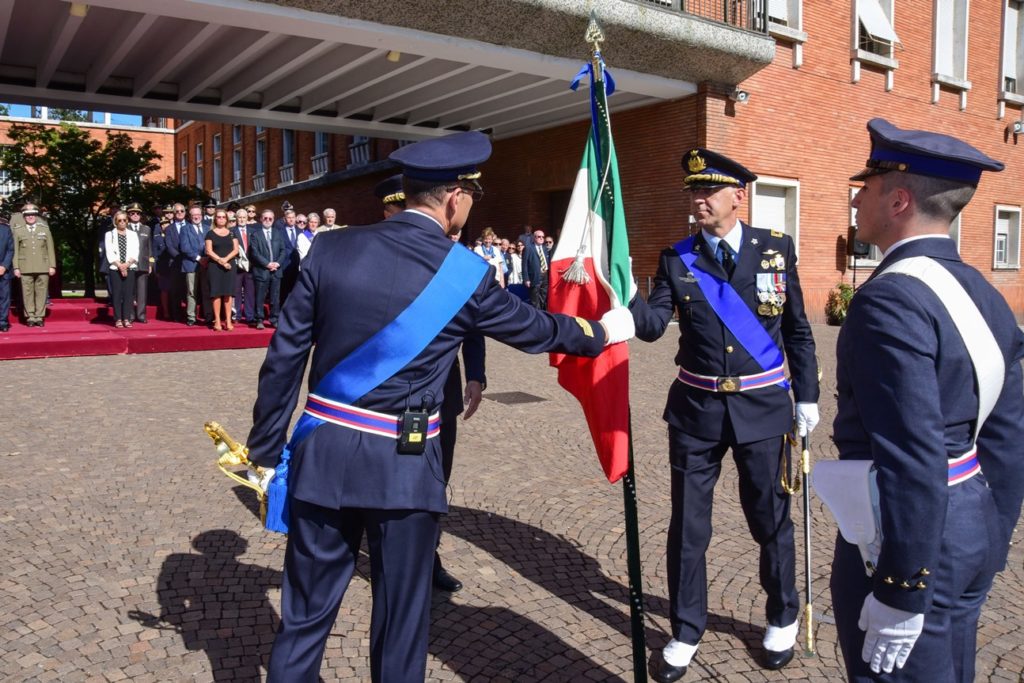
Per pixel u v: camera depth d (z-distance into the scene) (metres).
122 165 20.08
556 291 2.87
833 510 1.89
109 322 12.79
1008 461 1.91
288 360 2.24
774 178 16.16
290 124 17.77
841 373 1.98
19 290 12.68
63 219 19.92
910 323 1.72
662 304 3.15
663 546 4.40
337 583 2.30
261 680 2.99
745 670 3.19
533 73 13.61
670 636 3.45
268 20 11.08
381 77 14.73
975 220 20.45
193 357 10.75
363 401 2.21
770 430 3.12
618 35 13.09
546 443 6.48
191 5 10.50
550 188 18.38
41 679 2.95
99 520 4.54
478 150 2.35
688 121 15.31
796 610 3.21
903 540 1.67
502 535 4.50
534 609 3.65
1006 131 21.25
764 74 15.87
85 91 15.77
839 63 17.25
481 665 3.16
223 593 3.69
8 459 5.61
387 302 2.21
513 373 9.83
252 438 2.30
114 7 10.49
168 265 13.23
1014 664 3.21
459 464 5.82
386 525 2.24
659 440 6.69
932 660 1.80
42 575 3.82
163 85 16.23
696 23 13.77
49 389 8.16
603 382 2.78
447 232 2.42
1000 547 1.90
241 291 13.26
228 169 34.78
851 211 17.67
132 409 7.30
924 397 1.68
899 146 1.87
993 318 1.85
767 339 3.14
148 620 3.42
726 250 3.18
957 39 19.77
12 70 15.20
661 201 15.91
